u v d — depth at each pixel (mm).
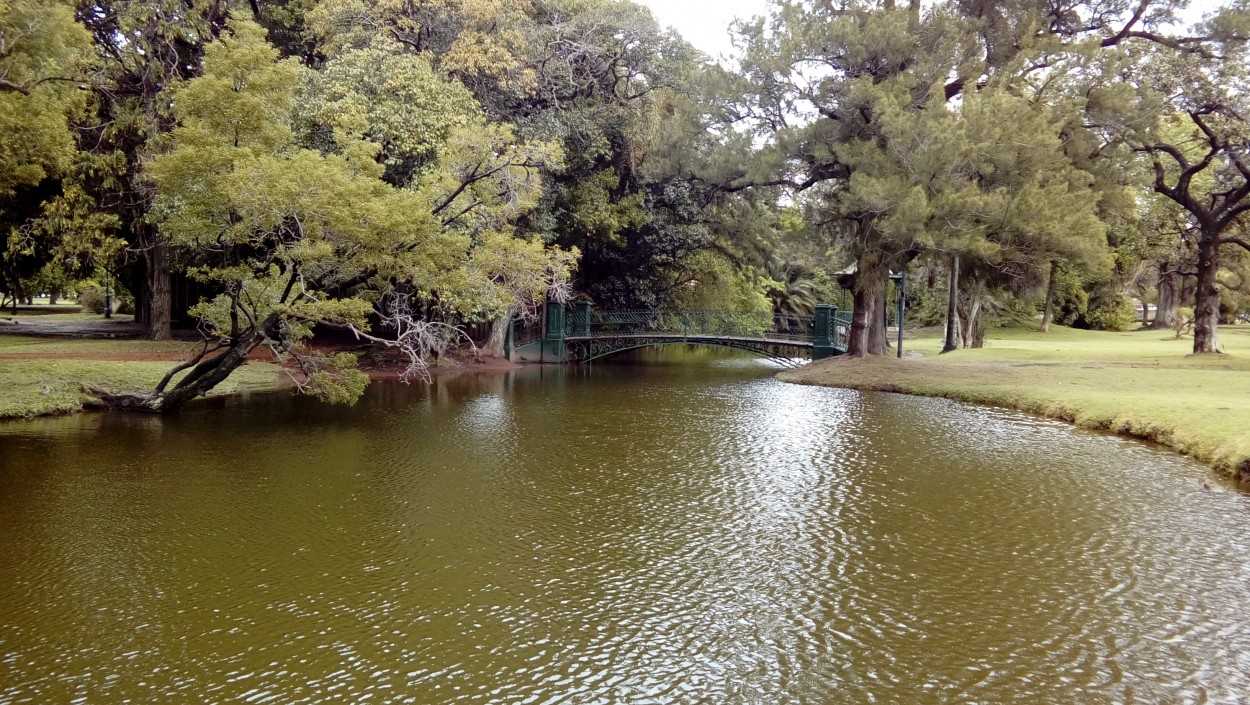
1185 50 23906
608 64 29375
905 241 21609
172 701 5543
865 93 22609
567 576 7902
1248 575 8023
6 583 7562
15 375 17125
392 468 12234
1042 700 5660
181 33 24094
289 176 13562
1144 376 20984
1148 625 6883
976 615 7070
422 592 7461
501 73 25719
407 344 16969
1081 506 10453
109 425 15242
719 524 9633
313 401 19094
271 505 10164
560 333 32438
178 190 14289
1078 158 24062
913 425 16828
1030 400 18766
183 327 34375
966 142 20984
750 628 6797
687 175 28797
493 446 14070
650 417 17734
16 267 29234
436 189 16266
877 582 7820
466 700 5617
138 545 8625
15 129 15383
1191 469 12562
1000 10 25156
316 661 6133
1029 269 24156
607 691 5762
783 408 19406
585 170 29375
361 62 22547
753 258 34469
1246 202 25125
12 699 5539
